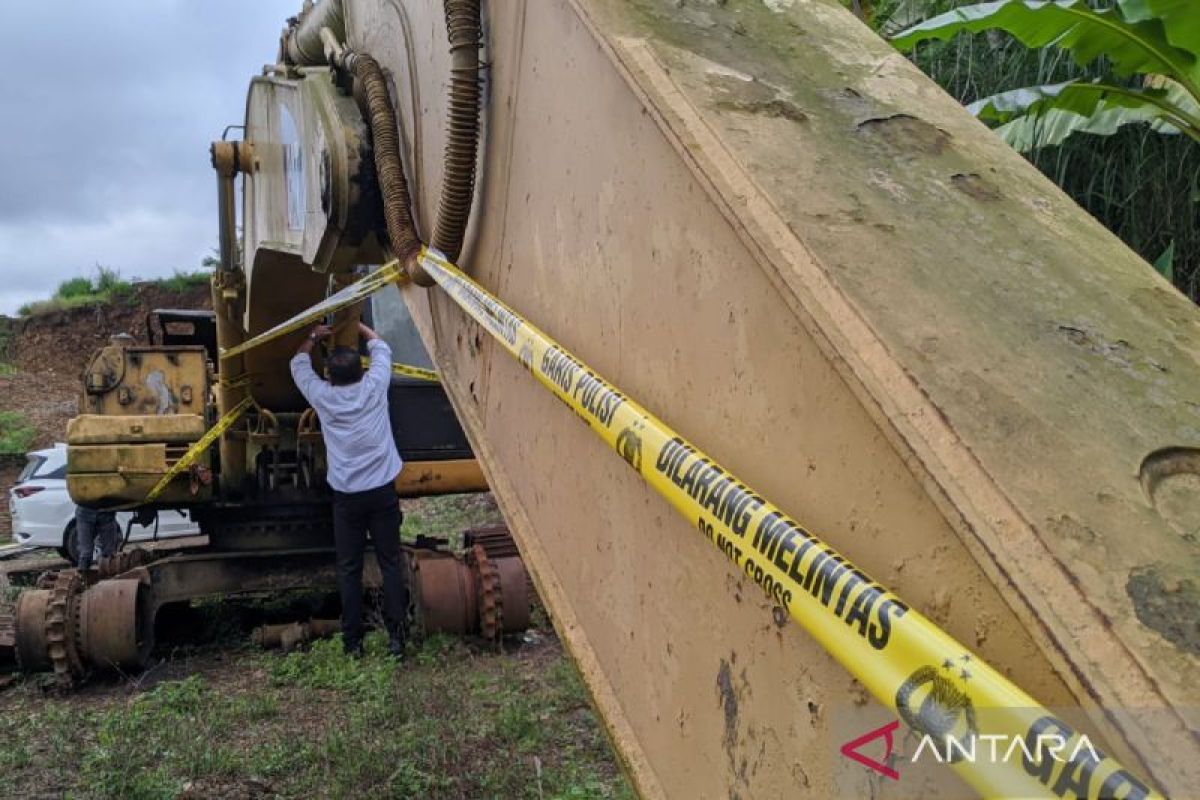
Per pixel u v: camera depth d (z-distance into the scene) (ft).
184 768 14.20
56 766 14.79
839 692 3.66
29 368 89.04
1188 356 3.49
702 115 4.45
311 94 10.40
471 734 15.10
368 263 10.42
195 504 21.91
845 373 3.45
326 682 18.01
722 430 4.34
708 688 4.55
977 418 3.14
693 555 4.64
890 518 3.39
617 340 5.31
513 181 6.78
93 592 19.70
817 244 3.77
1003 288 3.72
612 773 13.50
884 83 4.97
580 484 5.86
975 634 3.07
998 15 9.25
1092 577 2.73
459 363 8.18
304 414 21.34
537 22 6.22
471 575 21.04
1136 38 9.21
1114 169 10.53
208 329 26.63
